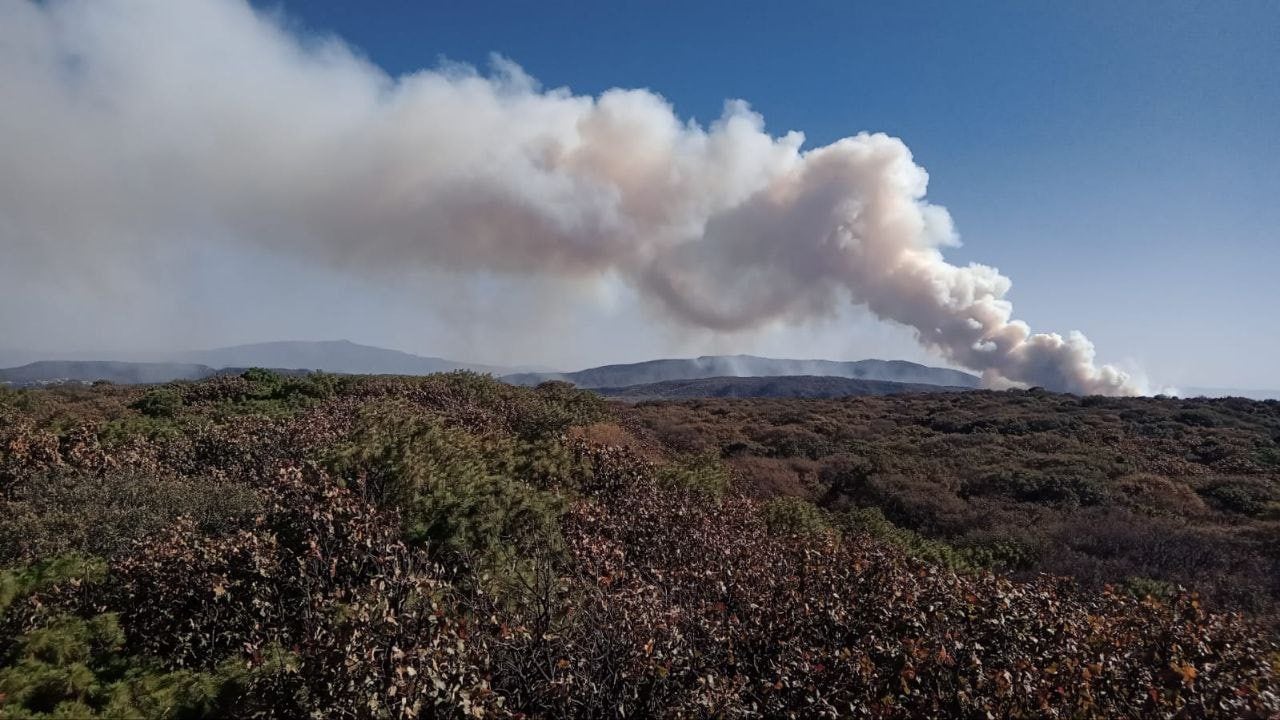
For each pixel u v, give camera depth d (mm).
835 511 16953
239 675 4254
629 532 7852
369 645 3779
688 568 6562
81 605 5086
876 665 4719
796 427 29938
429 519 6746
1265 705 4461
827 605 5266
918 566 7164
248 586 4984
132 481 7430
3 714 3766
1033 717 4145
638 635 4398
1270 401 33219
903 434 28984
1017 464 21094
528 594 4988
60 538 5973
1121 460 21719
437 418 12477
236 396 15180
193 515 6633
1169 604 6285
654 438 24562
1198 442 24375
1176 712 4367
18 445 8344
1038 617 5191
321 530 5742
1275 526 13891
